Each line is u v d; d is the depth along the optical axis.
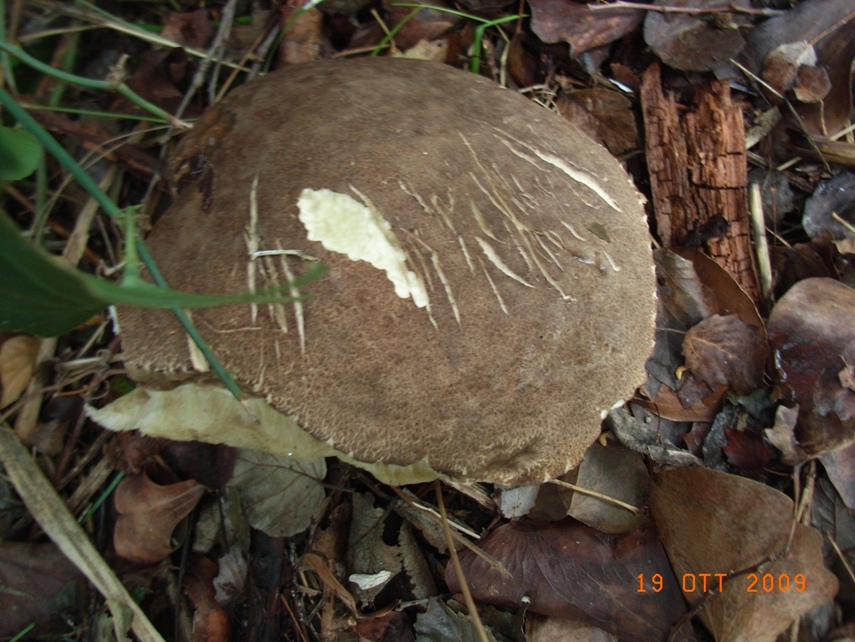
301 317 0.16
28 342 0.21
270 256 0.16
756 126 0.26
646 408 0.23
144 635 0.20
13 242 0.12
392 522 0.21
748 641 0.20
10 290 0.14
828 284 0.23
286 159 0.17
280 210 0.17
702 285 0.24
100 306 0.15
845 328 0.23
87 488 0.21
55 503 0.20
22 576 0.20
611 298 0.18
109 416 0.19
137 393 0.19
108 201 0.15
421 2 0.25
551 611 0.21
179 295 0.12
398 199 0.17
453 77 0.20
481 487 0.22
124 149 0.22
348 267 0.16
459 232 0.17
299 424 0.16
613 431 0.22
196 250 0.17
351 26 0.25
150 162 0.22
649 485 0.22
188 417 0.19
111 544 0.21
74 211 0.22
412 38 0.25
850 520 0.22
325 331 0.16
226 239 0.17
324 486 0.21
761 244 0.25
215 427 0.19
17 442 0.20
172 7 0.24
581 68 0.25
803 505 0.22
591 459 0.22
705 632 0.21
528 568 0.21
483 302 0.17
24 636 0.19
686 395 0.23
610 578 0.21
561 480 0.22
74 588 0.20
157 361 0.17
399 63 0.20
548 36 0.24
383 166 0.17
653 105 0.25
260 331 0.16
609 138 0.25
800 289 0.23
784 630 0.21
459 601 0.21
